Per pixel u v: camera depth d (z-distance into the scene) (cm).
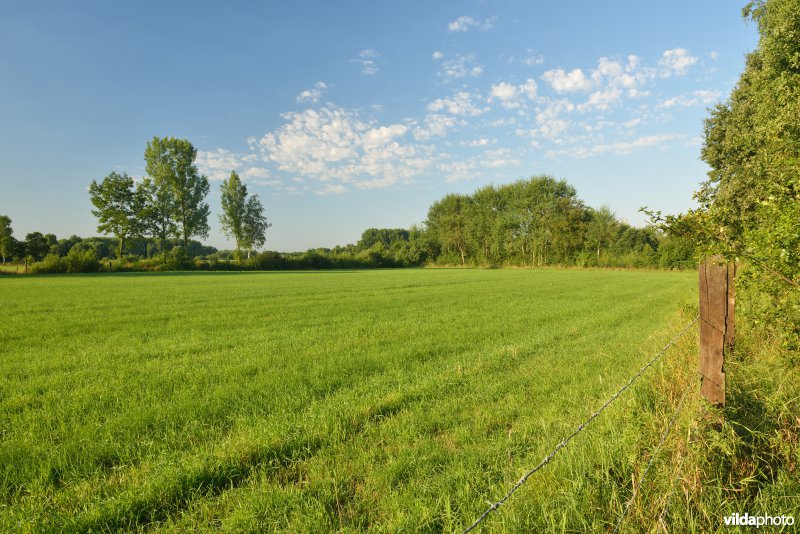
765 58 1858
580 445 452
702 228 413
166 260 7412
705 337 428
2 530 378
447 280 4578
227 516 397
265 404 700
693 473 358
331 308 2091
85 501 425
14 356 1079
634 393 595
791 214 382
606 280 4481
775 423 448
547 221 8869
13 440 563
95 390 783
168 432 591
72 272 6419
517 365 937
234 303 2327
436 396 730
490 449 509
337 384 816
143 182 7744
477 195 10238
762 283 430
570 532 327
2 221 6931
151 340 1297
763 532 314
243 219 8862
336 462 495
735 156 2445
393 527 365
